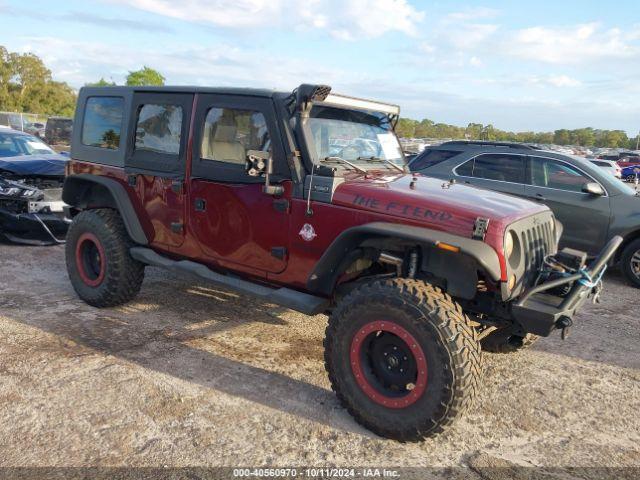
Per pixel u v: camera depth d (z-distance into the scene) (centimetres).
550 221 391
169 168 443
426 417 303
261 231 390
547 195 737
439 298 308
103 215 493
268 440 314
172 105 442
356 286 368
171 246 456
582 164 729
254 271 403
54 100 7694
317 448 309
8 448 293
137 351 421
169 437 311
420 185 382
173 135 443
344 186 356
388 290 315
